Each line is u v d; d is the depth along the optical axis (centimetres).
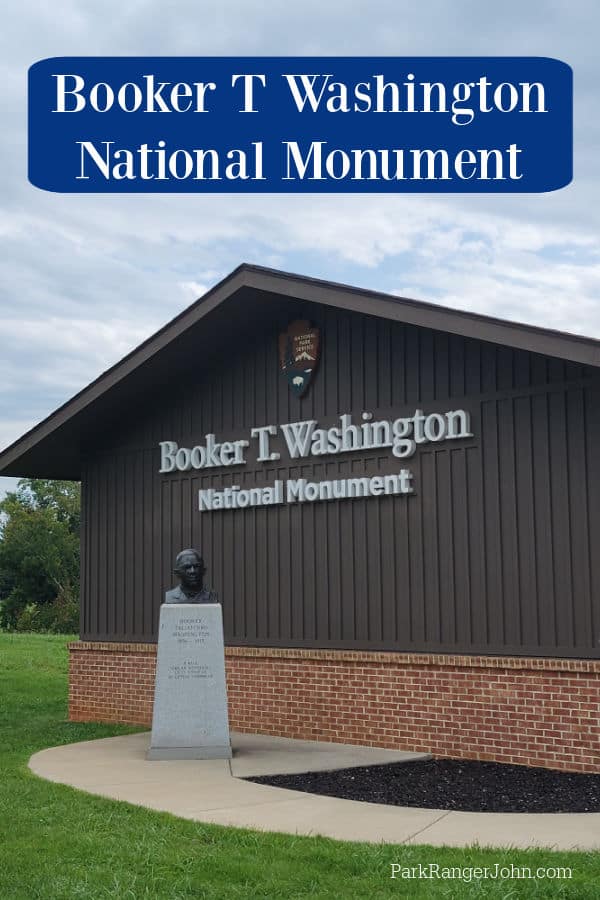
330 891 794
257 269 1585
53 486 8912
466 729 1420
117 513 1958
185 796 1151
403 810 1066
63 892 800
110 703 1917
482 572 1425
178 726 1437
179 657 1455
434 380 1499
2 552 8275
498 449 1420
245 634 1723
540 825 992
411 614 1503
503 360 1423
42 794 1158
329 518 1622
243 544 1744
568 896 766
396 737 1498
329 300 1491
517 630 1382
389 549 1538
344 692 1570
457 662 1434
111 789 1200
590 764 1295
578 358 1227
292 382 1683
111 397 1862
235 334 1762
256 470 1730
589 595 1316
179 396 1866
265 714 1677
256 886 808
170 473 1872
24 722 1933
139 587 1905
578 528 1331
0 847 931
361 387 1591
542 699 1348
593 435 1325
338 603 1598
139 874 845
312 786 1227
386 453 1551
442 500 1478
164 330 1725
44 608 7738
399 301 1406
